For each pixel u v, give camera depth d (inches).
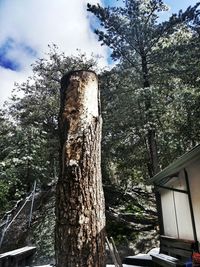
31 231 372.8
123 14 434.6
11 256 178.1
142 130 369.1
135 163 451.5
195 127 370.9
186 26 418.9
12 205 422.9
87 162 71.8
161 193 279.7
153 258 222.1
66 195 67.8
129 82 428.1
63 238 64.5
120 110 390.3
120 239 359.3
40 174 403.5
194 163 197.2
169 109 388.2
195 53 376.2
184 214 218.2
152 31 420.8
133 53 443.2
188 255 189.2
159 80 400.8
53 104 538.6
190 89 373.1
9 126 526.3
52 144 453.7
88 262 62.9
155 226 385.4
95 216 68.2
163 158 421.7
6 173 343.0
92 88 82.7
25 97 570.6
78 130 74.7
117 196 461.1
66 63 583.5
